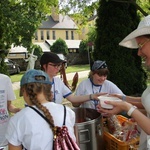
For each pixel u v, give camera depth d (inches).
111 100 70.2
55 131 60.1
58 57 99.7
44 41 1651.1
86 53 1275.8
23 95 65.5
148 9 346.6
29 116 59.8
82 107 105.0
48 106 63.7
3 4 398.6
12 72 773.9
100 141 85.3
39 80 64.1
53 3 354.3
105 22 272.8
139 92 281.4
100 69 113.1
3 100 102.5
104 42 271.6
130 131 84.5
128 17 268.2
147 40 60.1
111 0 261.0
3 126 100.2
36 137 58.6
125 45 72.5
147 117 64.5
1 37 198.2
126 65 271.3
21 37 637.3
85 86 118.3
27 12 536.1
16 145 60.1
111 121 92.7
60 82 106.8
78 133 78.4
